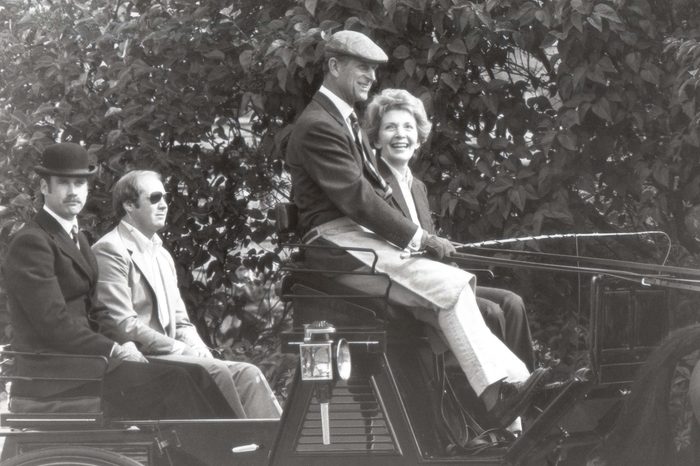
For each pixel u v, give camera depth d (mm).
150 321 15148
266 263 19344
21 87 18609
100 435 13031
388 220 12820
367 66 13469
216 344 19500
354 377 12562
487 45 17312
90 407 13172
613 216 17578
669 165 16719
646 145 16984
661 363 11844
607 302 12102
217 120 18594
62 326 13430
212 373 13781
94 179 18000
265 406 14219
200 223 19047
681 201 17281
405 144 14281
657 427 11891
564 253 17609
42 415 13016
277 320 19578
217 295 19328
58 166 14047
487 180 17234
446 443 12727
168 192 18547
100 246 15008
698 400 11742
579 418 12773
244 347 19406
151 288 15133
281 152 18141
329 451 12539
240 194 19094
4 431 13148
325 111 13375
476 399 13352
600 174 17297
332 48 13453
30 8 19047
